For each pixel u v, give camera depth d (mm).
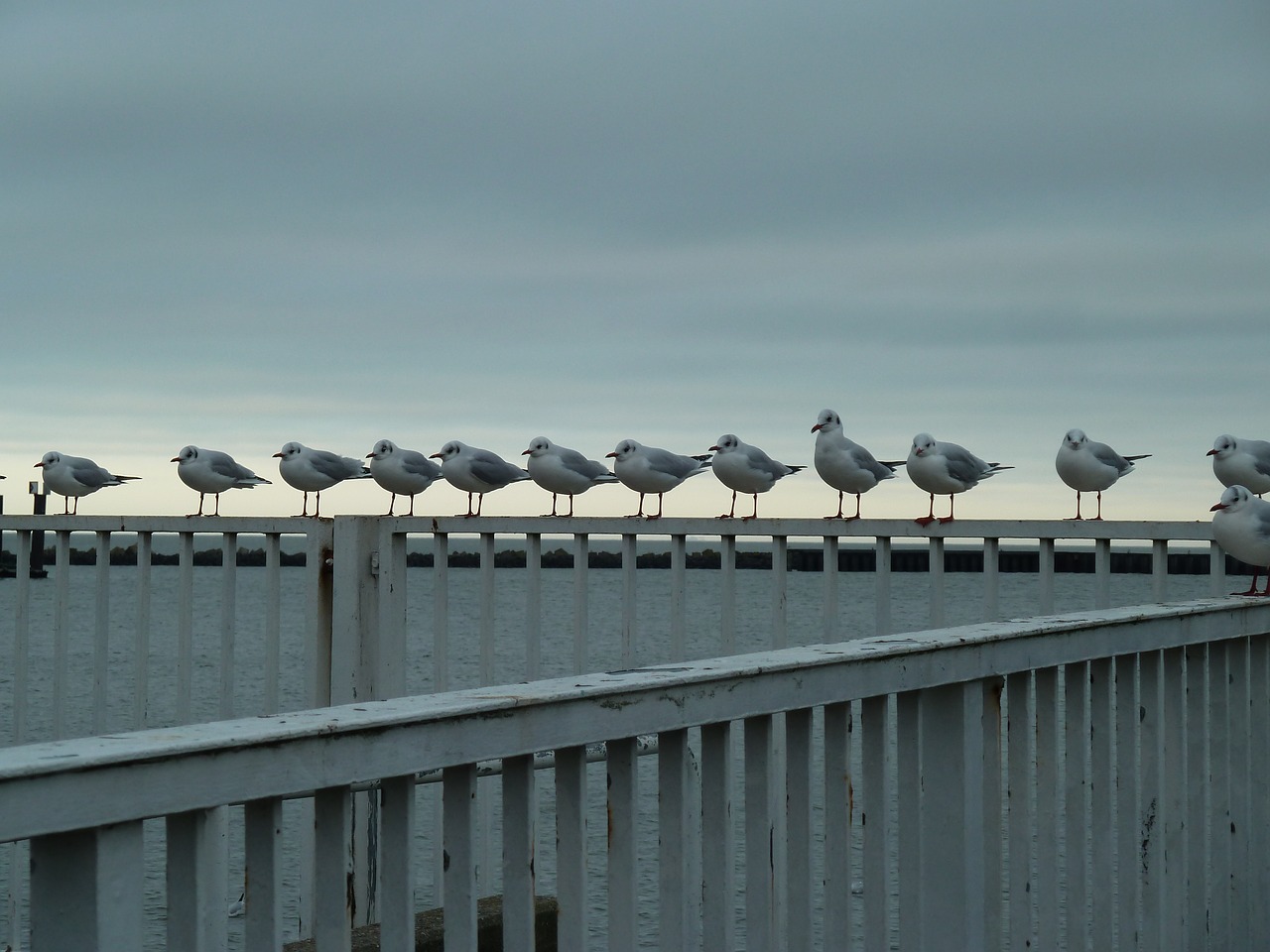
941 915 3498
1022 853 3826
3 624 46594
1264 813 4930
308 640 7441
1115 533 5836
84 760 1939
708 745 2941
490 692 2578
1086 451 8578
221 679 7406
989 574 5969
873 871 3367
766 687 2977
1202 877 4570
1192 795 4559
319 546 7402
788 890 3227
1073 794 3990
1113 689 5109
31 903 2061
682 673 2816
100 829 2006
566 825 2734
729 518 6477
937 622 6055
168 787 2055
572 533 6883
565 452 9930
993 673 3553
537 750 2568
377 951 5109
